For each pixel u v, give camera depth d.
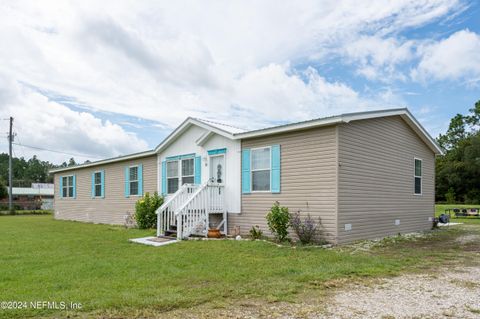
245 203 11.68
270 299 4.75
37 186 61.19
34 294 4.96
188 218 11.09
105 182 18.94
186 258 7.64
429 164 14.67
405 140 12.93
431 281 5.80
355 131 10.27
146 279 5.84
